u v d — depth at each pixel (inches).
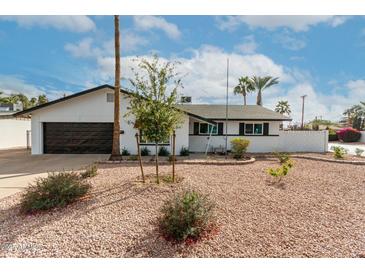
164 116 249.3
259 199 216.2
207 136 638.5
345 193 243.3
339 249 137.7
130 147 542.6
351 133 1102.4
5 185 270.5
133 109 255.4
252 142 644.1
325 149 658.8
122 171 326.3
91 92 538.6
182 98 273.0
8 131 760.3
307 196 229.3
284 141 657.0
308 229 161.6
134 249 136.0
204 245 139.7
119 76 430.3
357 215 186.9
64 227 158.9
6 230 155.6
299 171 351.9
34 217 174.2
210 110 701.9
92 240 143.9
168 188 233.3
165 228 150.3
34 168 377.1
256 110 719.1
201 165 391.2
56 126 552.1
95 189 230.4
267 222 171.3
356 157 521.7
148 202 201.2
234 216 180.1
